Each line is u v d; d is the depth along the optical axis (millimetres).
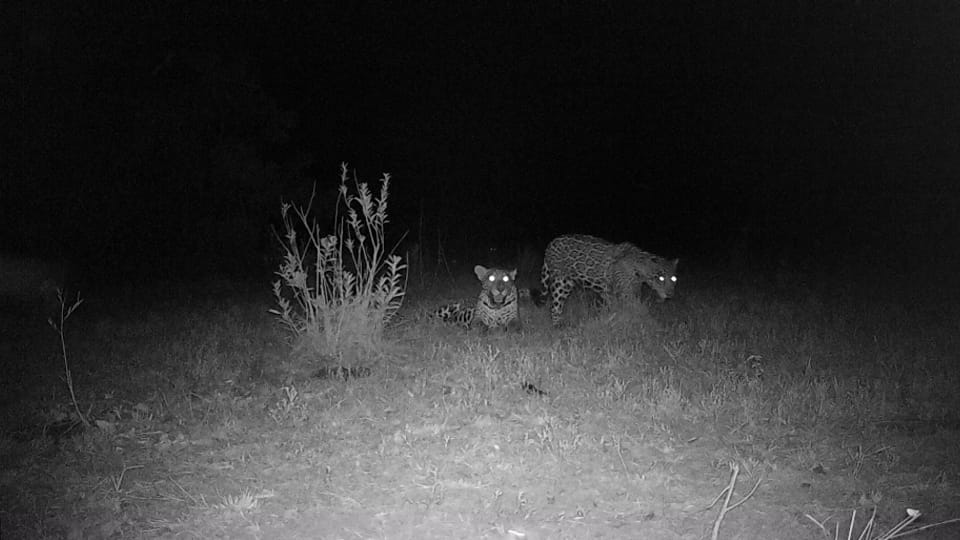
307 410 3443
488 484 2783
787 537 2484
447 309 5180
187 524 2514
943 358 4297
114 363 4133
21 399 3590
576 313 5570
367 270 4672
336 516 2564
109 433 3209
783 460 3039
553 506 2645
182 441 3152
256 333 4750
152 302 5797
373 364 4137
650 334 4820
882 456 3082
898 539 2488
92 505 2639
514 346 4445
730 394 3658
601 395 3635
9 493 2719
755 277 7066
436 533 2465
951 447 3148
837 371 4117
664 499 2707
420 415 3398
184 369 4008
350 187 8562
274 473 2879
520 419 3365
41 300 5629
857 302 5898
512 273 4926
